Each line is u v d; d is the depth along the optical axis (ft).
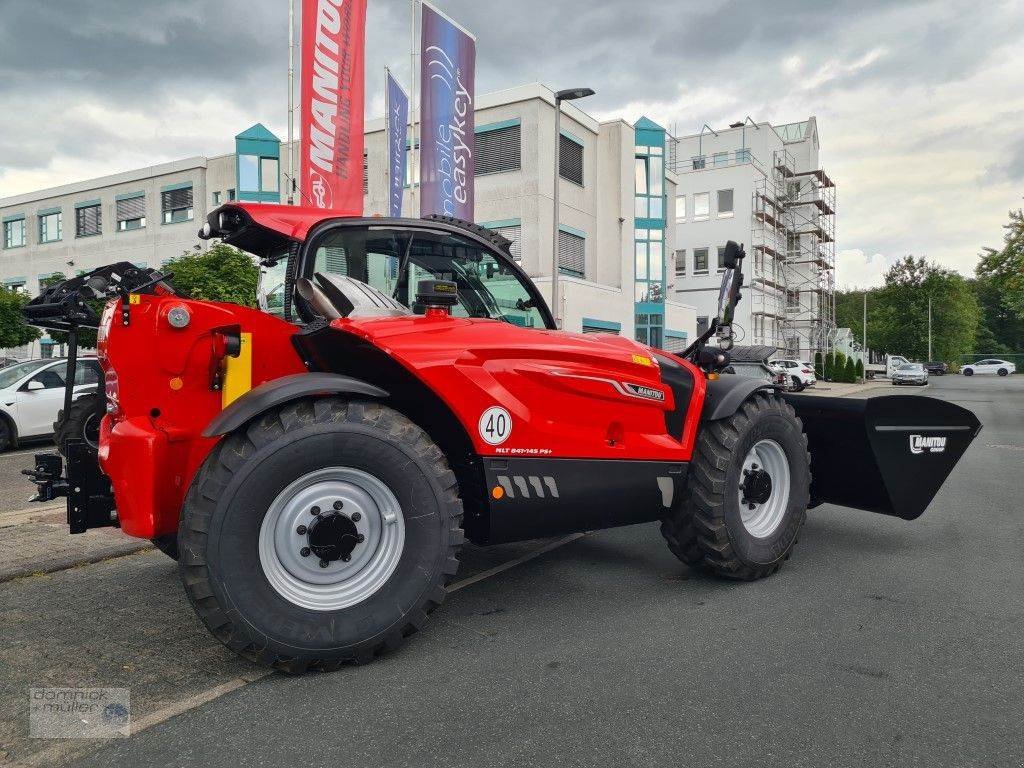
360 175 41.39
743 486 13.64
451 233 12.84
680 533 13.57
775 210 153.89
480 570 14.75
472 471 11.29
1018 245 93.50
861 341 257.75
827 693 8.99
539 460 11.19
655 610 12.19
